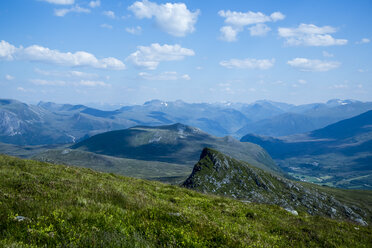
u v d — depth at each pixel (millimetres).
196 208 16656
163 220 10695
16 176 14000
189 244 8852
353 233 17031
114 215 10188
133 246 7785
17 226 7590
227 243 9820
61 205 10227
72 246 6977
